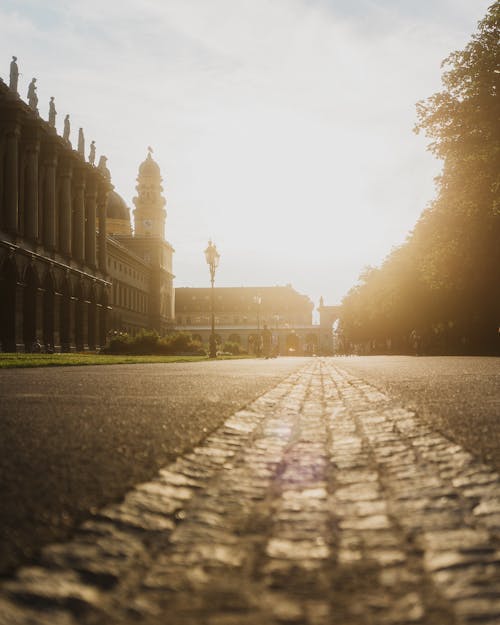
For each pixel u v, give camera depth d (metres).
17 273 64.62
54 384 12.14
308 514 2.98
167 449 4.79
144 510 3.01
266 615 1.86
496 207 37.12
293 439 5.43
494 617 1.85
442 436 5.41
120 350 59.06
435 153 40.31
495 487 3.47
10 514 2.91
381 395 9.80
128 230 152.50
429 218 46.72
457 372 17.16
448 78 39.31
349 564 2.29
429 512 2.98
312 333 187.88
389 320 89.81
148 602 1.95
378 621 1.83
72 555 2.35
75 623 1.80
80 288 82.19
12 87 67.56
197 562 2.31
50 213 75.62
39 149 72.38
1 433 5.51
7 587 2.04
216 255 45.47
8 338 64.19
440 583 2.10
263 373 19.23
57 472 3.88
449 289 49.69
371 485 3.60
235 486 3.59
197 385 12.34
